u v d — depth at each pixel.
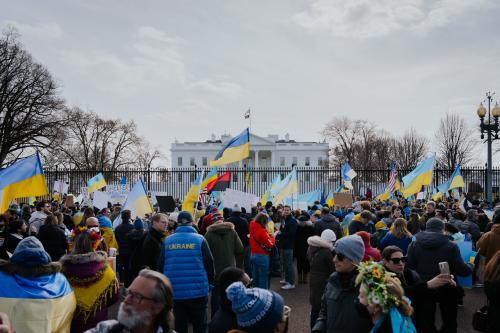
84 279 4.44
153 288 2.58
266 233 8.98
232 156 13.82
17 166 10.11
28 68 37.06
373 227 10.66
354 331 3.67
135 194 11.46
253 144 85.25
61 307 3.99
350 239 3.92
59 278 4.12
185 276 5.44
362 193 37.84
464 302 9.24
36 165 10.25
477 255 8.84
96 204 15.91
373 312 3.23
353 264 3.83
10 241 7.69
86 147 53.25
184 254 5.52
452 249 5.70
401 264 4.42
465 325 7.63
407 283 4.59
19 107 36.59
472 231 10.54
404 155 61.38
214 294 7.53
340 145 69.12
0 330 2.87
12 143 36.12
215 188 16.61
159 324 2.65
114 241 10.20
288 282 10.60
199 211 13.73
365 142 65.31
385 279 3.22
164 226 7.01
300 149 87.00
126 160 57.75
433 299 4.70
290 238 10.60
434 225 5.93
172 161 89.44
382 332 3.20
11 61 35.88
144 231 8.85
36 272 3.91
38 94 37.78
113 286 4.60
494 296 4.53
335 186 40.88
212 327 3.61
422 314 4.53
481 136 18.92
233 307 3.12
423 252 5.79
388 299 3.13
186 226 5.79
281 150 87.31
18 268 3.87
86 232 4.75
